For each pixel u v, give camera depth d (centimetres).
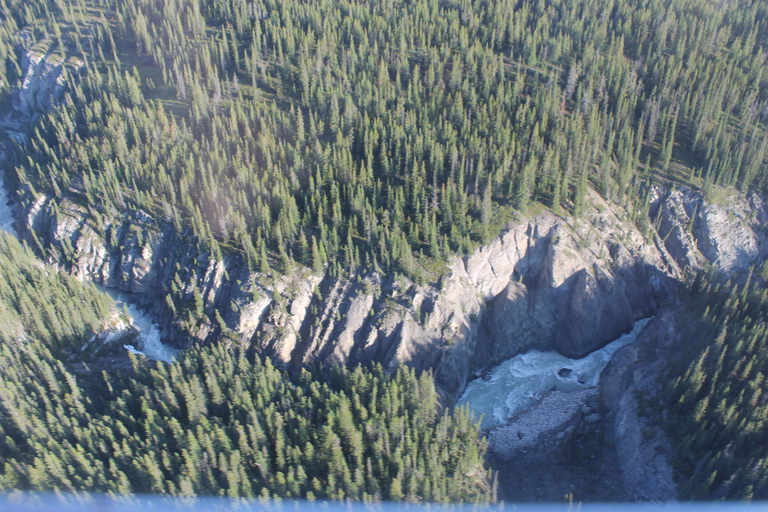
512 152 13500
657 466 9231
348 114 15025
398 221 12794
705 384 9712
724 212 13838
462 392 11981
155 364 11631
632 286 13312
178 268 13212
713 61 17025
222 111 15812
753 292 11069
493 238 12738
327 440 8681
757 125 15262
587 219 13288
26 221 14550
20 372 9906
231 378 10300
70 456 8481
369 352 11894
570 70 15950
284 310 12225
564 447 10544
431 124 14838
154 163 14125
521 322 13062
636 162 14375
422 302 12062
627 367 11588
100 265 13812
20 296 11500
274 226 12756
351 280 12369
